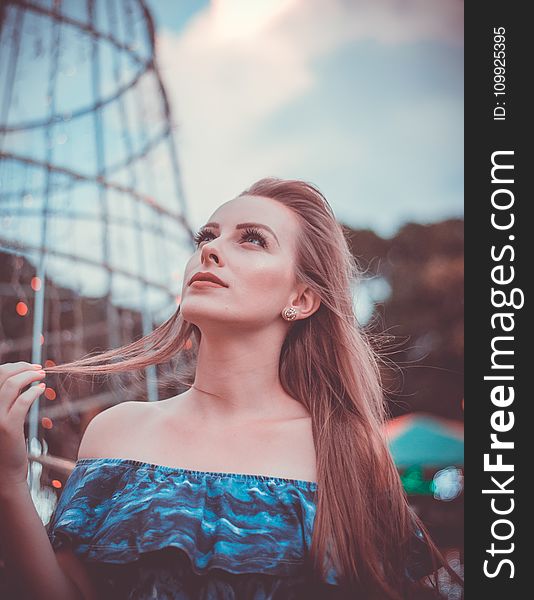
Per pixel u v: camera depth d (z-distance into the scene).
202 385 1.16
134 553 0.98
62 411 2.12
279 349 1.19
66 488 1.12
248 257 1.13
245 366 1.15
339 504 1.08
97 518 1.06
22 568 1.00
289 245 1.18
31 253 2.29
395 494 1.18
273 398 1.18
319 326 1.24
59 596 1.01
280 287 1.14
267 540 1.00
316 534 1.03
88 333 2.64
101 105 2.59
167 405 1.20
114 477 1.09
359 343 1.29
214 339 1.13
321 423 1.16
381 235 7.84
